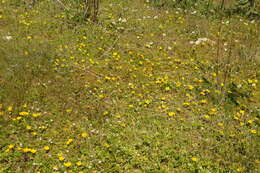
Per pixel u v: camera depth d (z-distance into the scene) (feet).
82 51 28.17
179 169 16.08
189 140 18.21
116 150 16.92
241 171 15.97
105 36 31.96
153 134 18.43
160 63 27.89
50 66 24.56
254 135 19.02
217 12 43.27
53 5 37.81
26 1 38.47
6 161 15.93
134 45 31.14
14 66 23.52
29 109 19.98
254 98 23.70
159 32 35.09
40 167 15.70
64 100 20.98
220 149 17.57
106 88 23.03
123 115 20.35
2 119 18.52
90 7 35.37
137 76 25.32
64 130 18.52
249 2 44.09
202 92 22.99
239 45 32.83
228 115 20.97
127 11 40.96
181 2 46.11
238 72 27.45
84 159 16.37
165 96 22.84
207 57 30.07
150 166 16.17
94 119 19.61
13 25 30.81
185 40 33.65
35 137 17.83
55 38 29.76
